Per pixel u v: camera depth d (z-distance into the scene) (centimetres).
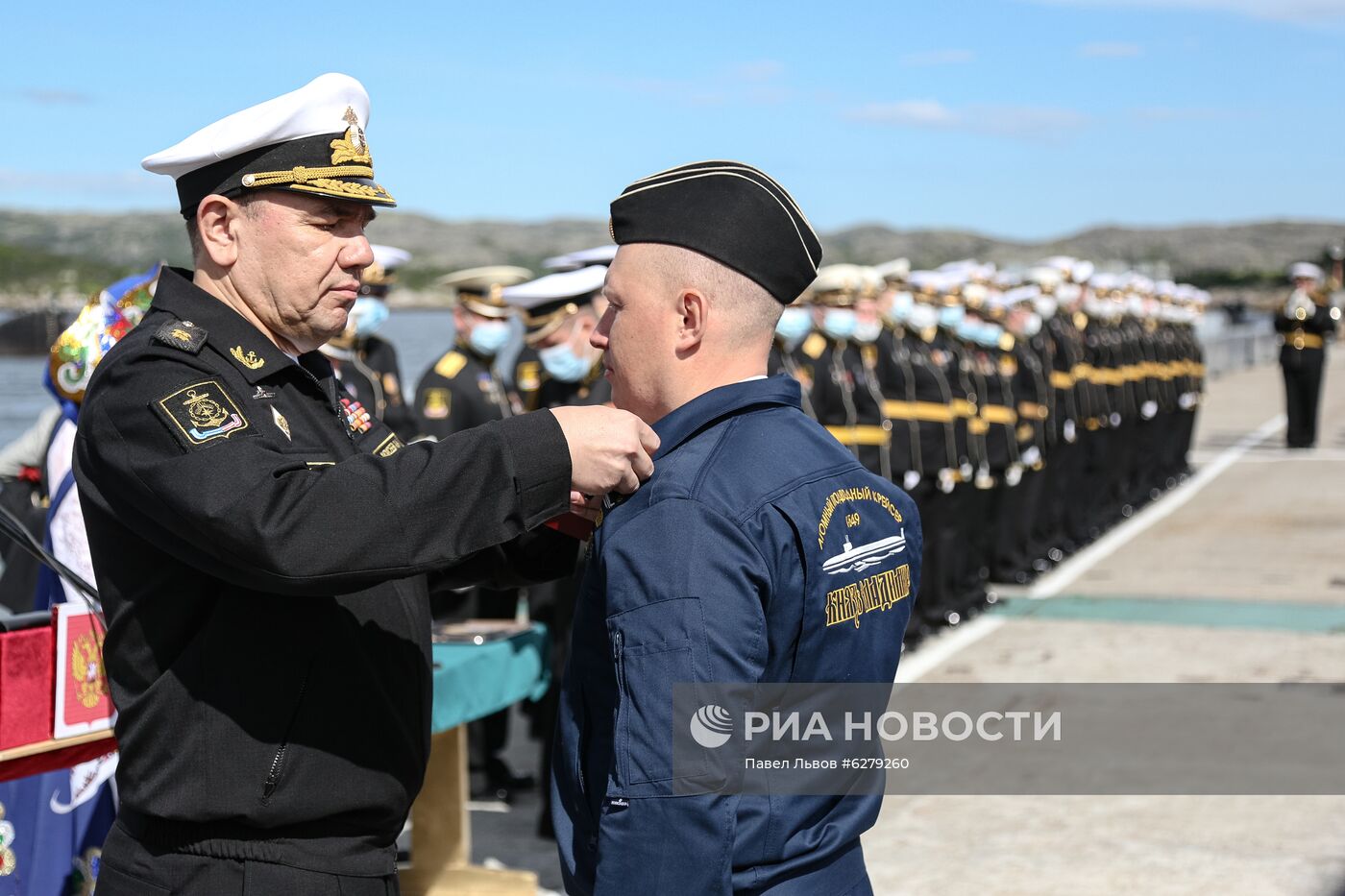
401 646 218
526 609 755
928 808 510
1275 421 2097
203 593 201
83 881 323
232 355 206
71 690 281
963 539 858
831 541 188
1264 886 432
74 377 334
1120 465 1270
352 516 182
